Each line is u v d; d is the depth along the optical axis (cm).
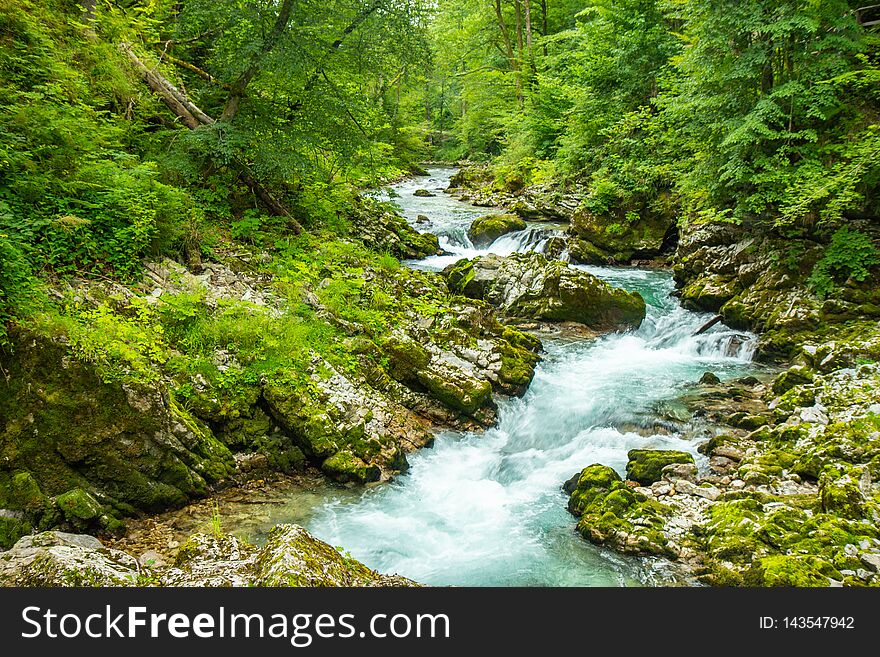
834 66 1248
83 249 845
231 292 992
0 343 621
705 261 1502
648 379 1125
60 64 992
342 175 1639
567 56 2744
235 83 1248
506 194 2686
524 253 1530
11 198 802
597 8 2284
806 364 1074
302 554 495
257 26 1198
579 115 2272
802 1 1257
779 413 906
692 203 1641
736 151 1339
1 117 838
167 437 713
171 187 1018
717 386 1080
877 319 1156
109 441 672
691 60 1413
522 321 1388
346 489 792
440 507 760
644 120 1992
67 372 653
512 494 792
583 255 1870
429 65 1417
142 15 1333
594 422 966
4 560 478
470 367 1022
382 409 894
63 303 744
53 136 884
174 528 680
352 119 1431
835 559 570
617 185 1938
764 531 617
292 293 1031
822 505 660
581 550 660
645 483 778
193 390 786
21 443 632
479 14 3625
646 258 1912
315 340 945
